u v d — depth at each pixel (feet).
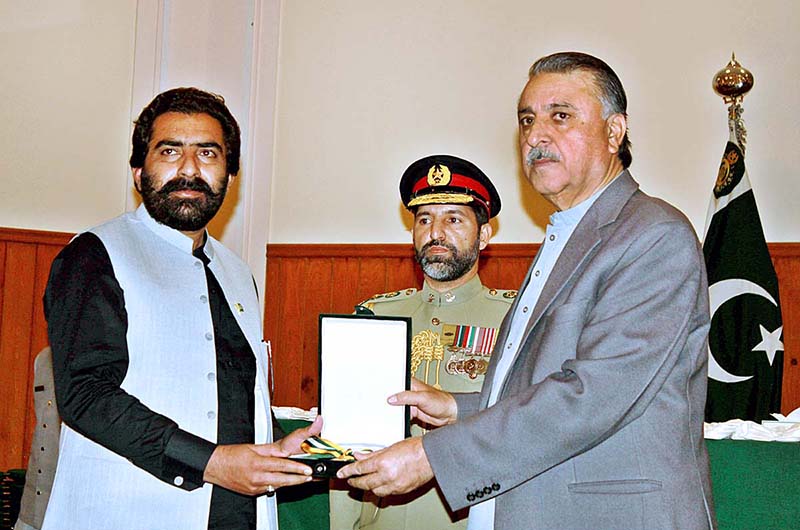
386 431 7.16
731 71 12.86
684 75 14.89
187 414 6.91
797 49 14.35
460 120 16.16
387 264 16.25
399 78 16.61
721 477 8.00
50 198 15.92
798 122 14.26
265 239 17.06
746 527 7.92
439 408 7.40
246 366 7.54
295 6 17.29
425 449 6.39
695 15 14.90
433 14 16.49
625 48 15.24
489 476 6.25
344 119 16.87
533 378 6.48
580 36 15.52
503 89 15.94
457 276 8.75
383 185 16.55
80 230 16.12
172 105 7.43
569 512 6.18
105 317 6.83
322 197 16.88
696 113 14.80
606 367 6.06
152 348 6.95
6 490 11.59
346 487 8.47
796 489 7.86
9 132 15.66
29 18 15.88
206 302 7.32
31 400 15.56
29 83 15.83
